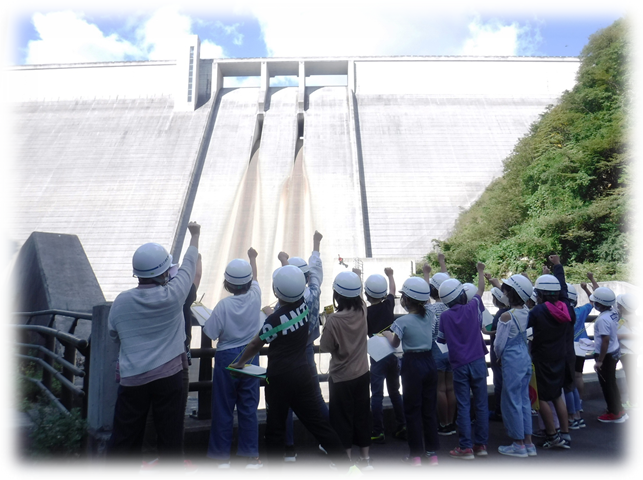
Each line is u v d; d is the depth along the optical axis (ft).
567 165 122.11
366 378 19.74
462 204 221.46
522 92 287.69
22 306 42.57
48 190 234.58
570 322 24.91
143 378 15.65
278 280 17.10
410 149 255.91
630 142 111.65
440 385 25.50
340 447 16.94
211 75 292.20
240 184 239.09
